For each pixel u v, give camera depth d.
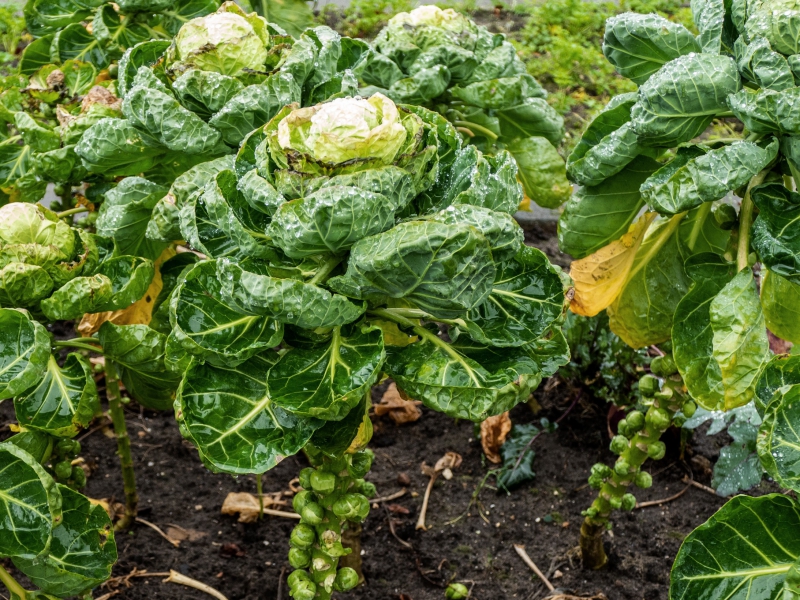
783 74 1.26
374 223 1.10
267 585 1.86
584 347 2.25
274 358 1.24
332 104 1.11
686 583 1.32
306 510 1.33
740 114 1.30
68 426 1.30
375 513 2.05
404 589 1.87
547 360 1.30
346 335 1.21
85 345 1.41
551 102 3.82
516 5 4.82
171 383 1.47
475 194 1.16
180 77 1.41
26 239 1.33
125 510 1.97
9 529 1.22
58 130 1.72
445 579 1.89
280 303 1.08
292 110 1.19
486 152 2.10
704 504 2.07
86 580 1.30
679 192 1.29
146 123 1.41
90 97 1.67
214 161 1.40
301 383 1.16
